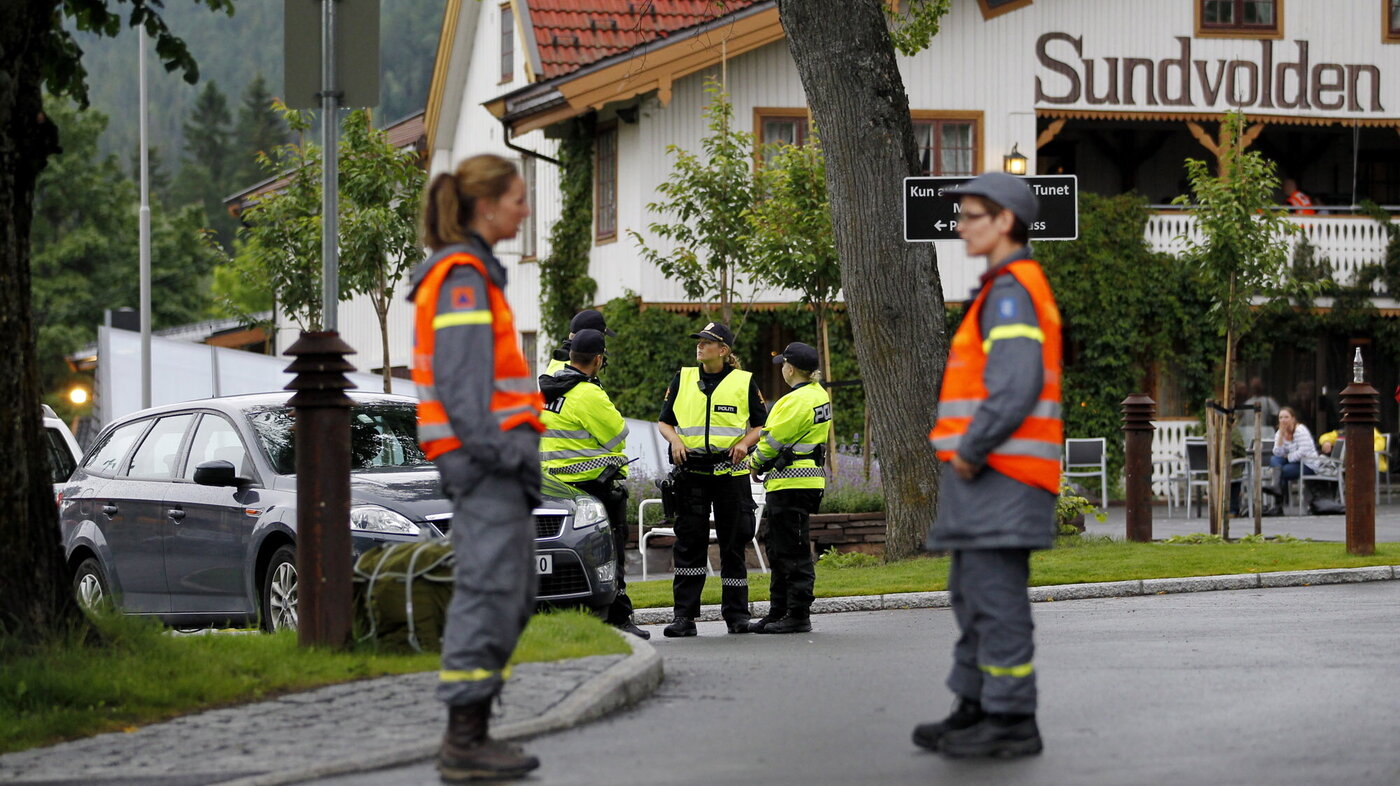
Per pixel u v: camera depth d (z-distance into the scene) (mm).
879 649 16516
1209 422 32031
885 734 11367
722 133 36469
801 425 18266
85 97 15898
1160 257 48094
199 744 10836
